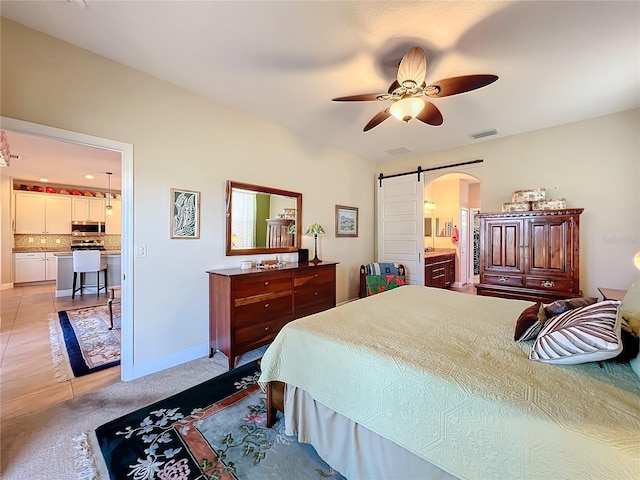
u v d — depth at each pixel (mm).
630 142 3008
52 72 1959
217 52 2102
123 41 1994
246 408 1951
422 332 1587
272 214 3475
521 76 2346
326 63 2217
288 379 1581
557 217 3012
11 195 6035
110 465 1444
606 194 3135
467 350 1339
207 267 2859
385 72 2322
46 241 6742
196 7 1665
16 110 1831
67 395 2102
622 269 3059
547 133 3484
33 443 1596
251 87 2605
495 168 3908
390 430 1168
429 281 5207
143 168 2410
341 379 1362
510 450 897
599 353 1033
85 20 1788
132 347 2359
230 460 1484
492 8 1646
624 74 2316
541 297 3098
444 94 1987
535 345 1252
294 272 3148
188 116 2686
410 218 4789
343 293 4613
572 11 1663
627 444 764
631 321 1253
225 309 2602
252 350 2740
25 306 4578
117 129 2260
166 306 2568
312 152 3996
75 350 2889
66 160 4488
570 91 2600
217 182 2928
